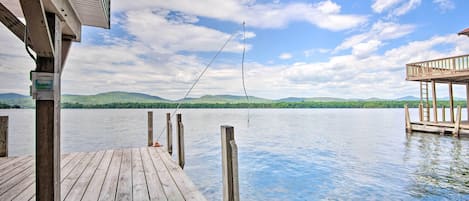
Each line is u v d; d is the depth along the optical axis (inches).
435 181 224.5
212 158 344.2
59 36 76.5
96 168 154.1
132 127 810.2
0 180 129.4
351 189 209.3
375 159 319.0
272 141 496.7
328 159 326.0
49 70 68.7
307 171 268.7
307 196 197.0
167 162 170.1
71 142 493.4
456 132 471.8
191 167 291.4
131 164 164.4
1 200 101.4
